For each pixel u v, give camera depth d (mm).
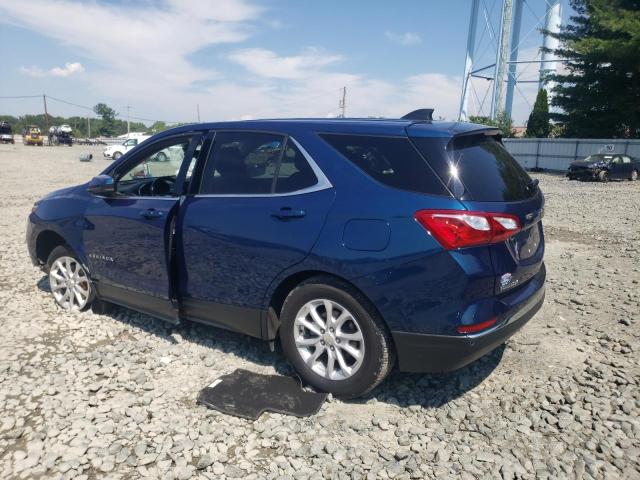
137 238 4340
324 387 3533
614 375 3844
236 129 4031
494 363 4059
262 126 3895
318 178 3496
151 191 4715
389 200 3207
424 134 3299
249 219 3689
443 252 3033
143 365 4016
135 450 2975
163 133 4504
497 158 3590
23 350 4266
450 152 3217
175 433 3154
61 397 3525
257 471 2834
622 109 33750
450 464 2881
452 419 3328
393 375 3891
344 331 3469
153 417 3318
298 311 3572
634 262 7230
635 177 25500
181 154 4801
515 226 3209
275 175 3701
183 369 3971
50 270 5309
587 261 7336
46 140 73750
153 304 4344
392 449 3025
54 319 4969
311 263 3410
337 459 2924
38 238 5312
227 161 3986
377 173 3328
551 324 4840
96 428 3186
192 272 4062
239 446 3047
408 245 3104
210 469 2848
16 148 57844
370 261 3191
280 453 2982
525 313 3436
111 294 4734
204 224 3918
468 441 3098
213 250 3889
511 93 51594
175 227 4105
